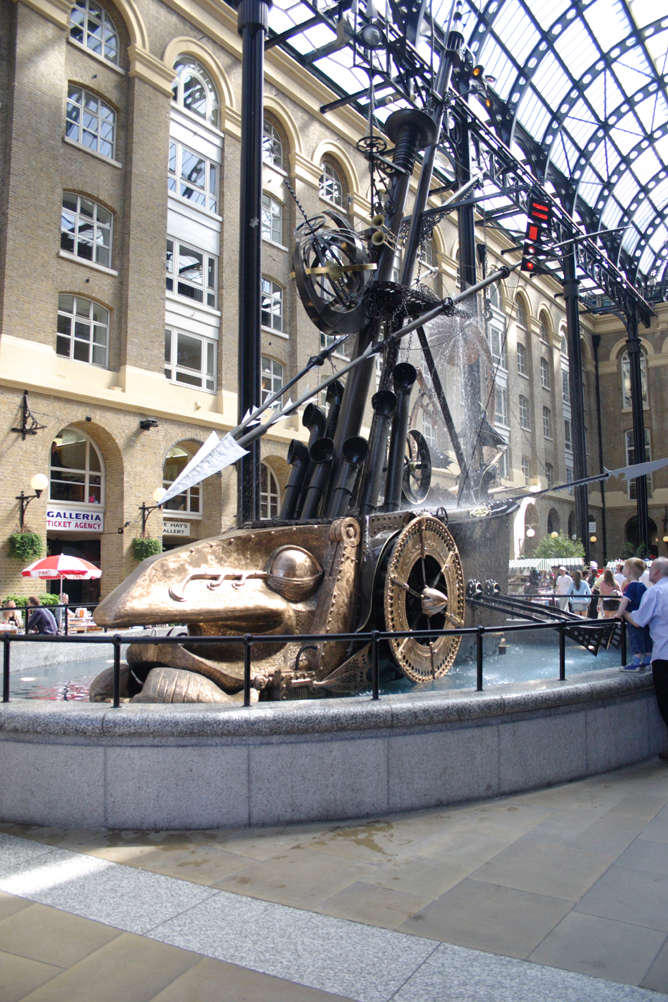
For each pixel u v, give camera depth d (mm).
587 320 49500
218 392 24094
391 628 6418
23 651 9812
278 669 5879
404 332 7328
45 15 19750
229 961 2936
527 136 29172
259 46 13062
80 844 4254
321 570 6484
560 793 5176
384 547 6656
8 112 18922
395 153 8641
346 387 8125
